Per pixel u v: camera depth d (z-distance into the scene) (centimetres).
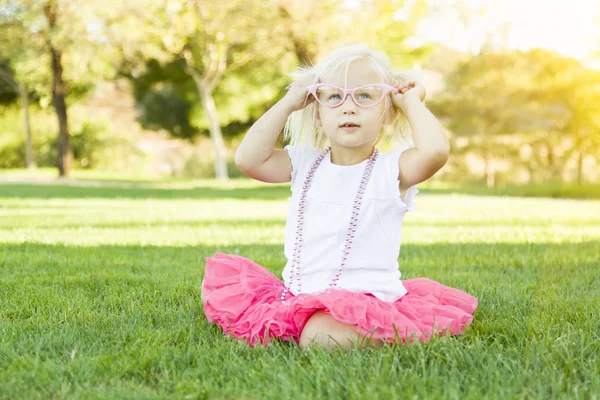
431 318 236
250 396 173
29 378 186
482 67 2155
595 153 2072
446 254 475
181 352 212
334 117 243
